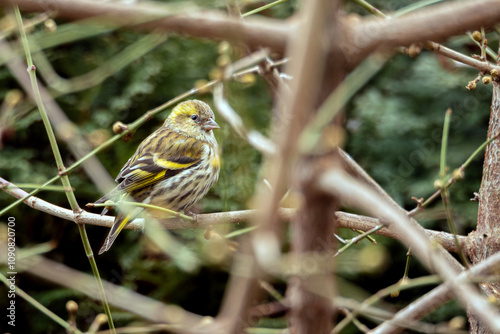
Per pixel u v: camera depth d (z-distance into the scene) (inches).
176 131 336.2
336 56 91.5
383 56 108.0
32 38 218.7
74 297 445.4
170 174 323.6
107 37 454.6
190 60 457.7
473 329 207.8
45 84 461.7
